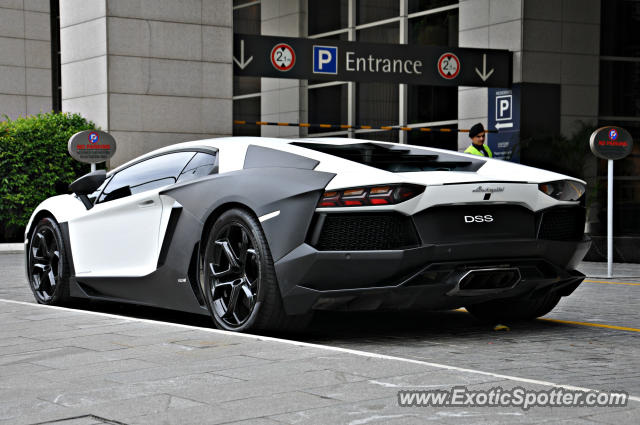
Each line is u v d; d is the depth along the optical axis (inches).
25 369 154.3
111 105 597.6
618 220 672.4
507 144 655.8
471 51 645.9
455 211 188.7
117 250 236.8
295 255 183.8
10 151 592.7
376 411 119.1
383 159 203.8
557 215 202.8
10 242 617.6
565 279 205.5
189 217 211.0
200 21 623.8
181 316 245.0
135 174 239.9
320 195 183.6
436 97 730.8
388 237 184.5
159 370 149.9
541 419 115.2
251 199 193.6
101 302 276.5
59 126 606.9
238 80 949.2
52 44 1146.7
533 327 220.8
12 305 242.1
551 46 655.8
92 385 139.0
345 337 203.0
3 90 976.3
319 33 863.7
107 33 594.9
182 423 114.6
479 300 199.0
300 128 871.1
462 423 113.3
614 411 119.9
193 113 623.8
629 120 690.2
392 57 636.7
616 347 190.1
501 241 191.0
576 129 662.5
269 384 136.5
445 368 146.4
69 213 257.6
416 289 185.8
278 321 192.1
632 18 692.7
